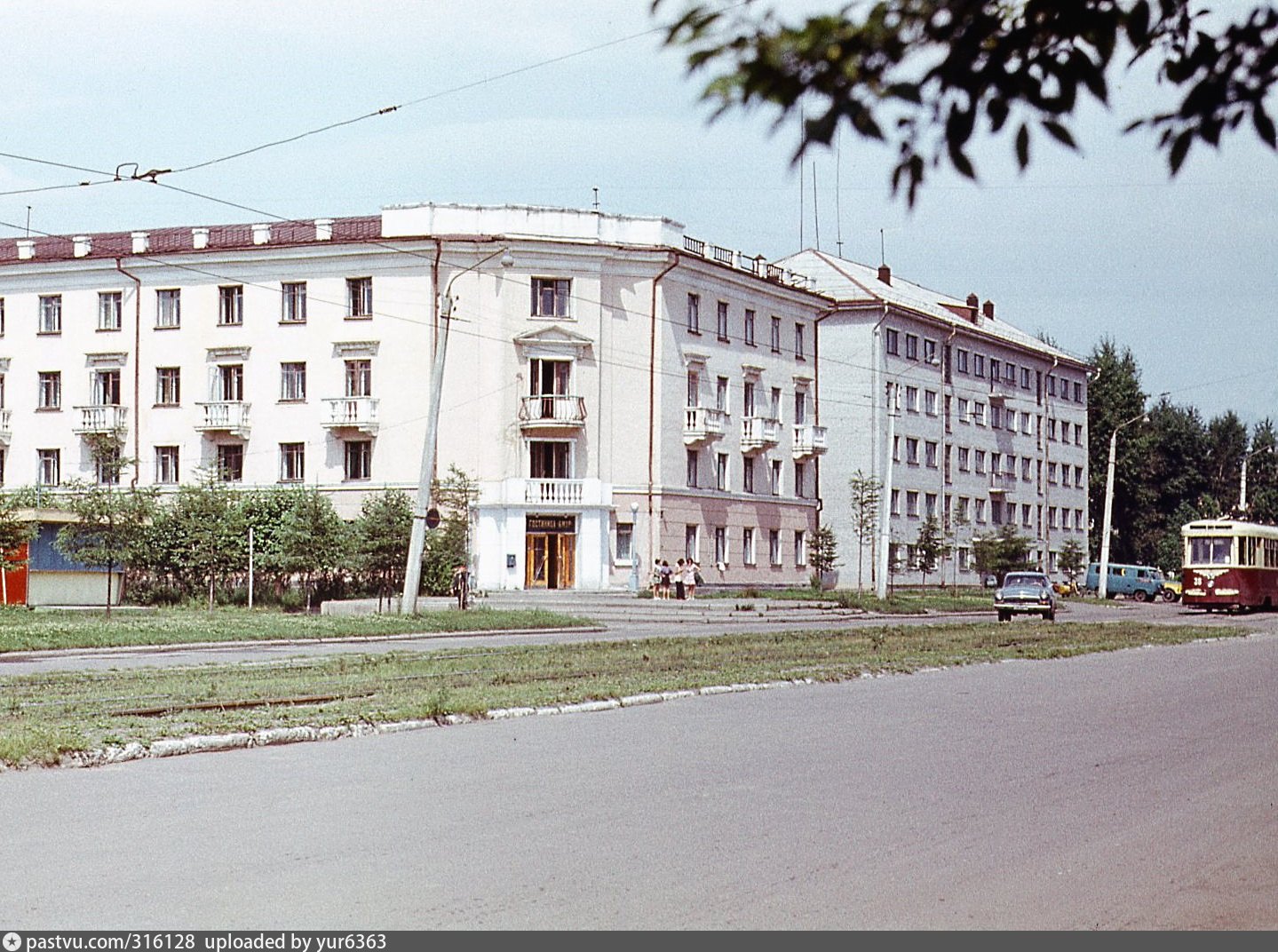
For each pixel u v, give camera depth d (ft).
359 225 188.65
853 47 12.09
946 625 137.39
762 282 209.87
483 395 182.19
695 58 12.09
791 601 167.73
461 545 171.12
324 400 184.75
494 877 24.90
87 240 199.41
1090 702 61.67
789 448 217.15
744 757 41.96
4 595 148.77
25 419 197.98
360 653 89.56
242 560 164.66
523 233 184.24
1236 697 64.90
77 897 23.08
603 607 159.22
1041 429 302.86
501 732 48.62
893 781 37.19
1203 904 24.12
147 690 60.03
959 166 12.71
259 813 31.30
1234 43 13.50
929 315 254.27
